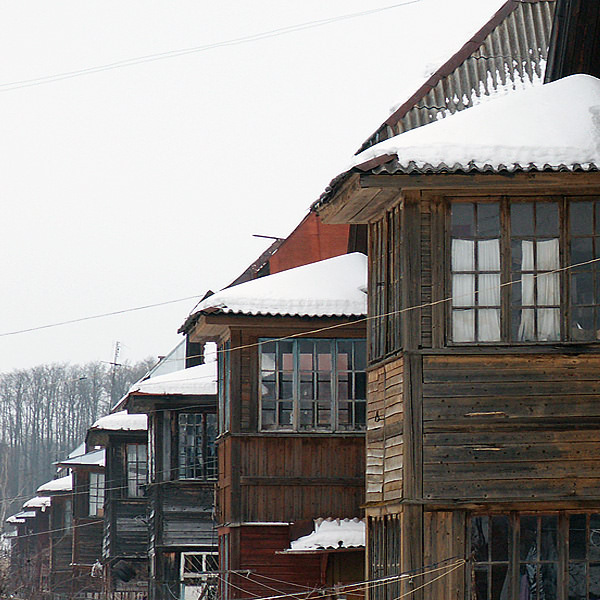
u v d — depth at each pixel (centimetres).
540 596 5103
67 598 14562
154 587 10375
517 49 7825
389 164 5081
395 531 5325
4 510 15250
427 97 7719
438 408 5181
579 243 5238
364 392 7756
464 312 5231
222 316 7638
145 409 10831
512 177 5128
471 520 5150
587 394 5188
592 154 5125
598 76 5812
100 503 15000
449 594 5081
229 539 7681
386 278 5581
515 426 5169
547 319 5228
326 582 7512
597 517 5156
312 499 7675
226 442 7875
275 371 7756
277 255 9169
